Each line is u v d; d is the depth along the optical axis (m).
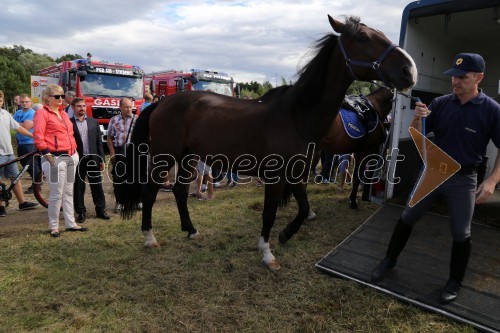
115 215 4.66
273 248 3.52
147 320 2.36
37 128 3.52
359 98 4.63
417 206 2.58
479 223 3.95
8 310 2.45
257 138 2.90
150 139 3.54
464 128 2.29
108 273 2.99
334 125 4.10
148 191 3.51
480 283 2.69
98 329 2.27
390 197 4.50
